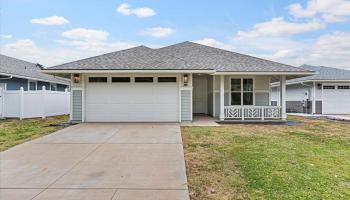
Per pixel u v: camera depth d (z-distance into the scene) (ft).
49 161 22.20
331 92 70.85
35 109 54.90
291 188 16.31
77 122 44.62
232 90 52.54
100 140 30.25
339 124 47.37
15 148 26.58
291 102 82.79
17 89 65.00
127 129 37.50
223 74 47.26
